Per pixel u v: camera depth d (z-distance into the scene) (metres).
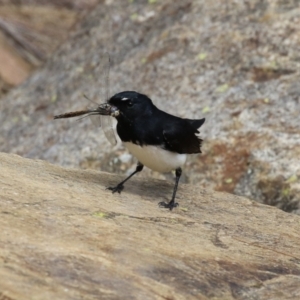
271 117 13.72
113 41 18.27
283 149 12.92
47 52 24.75
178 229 7.97
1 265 5.99
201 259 7.13
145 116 8.78
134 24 18.33
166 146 8.87
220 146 13.46
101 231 7.20
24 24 25.92
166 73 15.88
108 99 9.15
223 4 17.03
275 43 15.36
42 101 17.80
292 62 14.91
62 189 8.45
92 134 15.17
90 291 6.00
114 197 8.84
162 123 8.82
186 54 16.12
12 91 19.25
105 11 19.73
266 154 12.94
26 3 27.61
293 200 12.09
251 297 6.71
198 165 13.33
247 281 6.95
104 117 9.22
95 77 17.28
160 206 8.90
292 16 15.86
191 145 9.18
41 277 5.99
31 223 6.96
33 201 7.62
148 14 18.42
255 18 16.19
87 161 14.48
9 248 6.30
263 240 8.15
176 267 6.80
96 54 18.17
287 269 7.36
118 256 6.71
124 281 6.29
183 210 8.92
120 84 16.30
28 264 6.12
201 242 7.64
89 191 8.78
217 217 8.84
